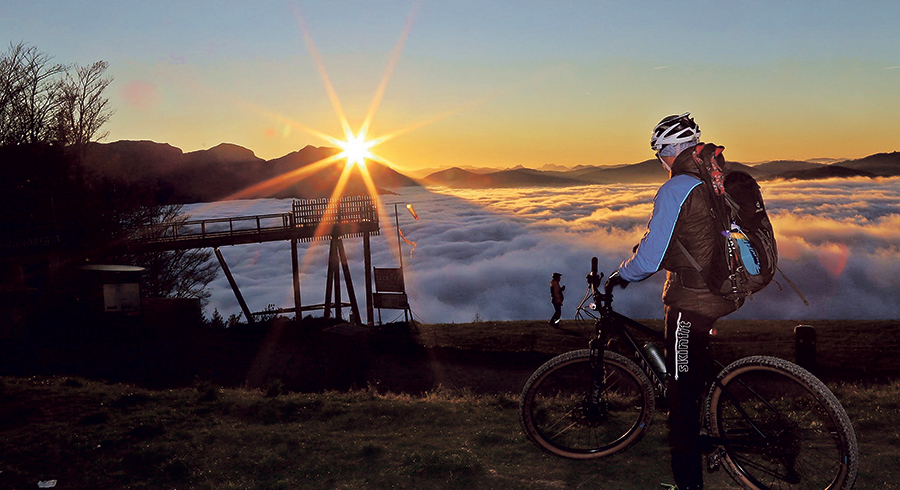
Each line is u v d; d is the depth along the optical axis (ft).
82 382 30.01
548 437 13.88
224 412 22.59
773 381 11.27
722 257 9.87
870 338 65.26
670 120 10.34
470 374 53.01
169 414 21.52
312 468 14.40
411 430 18.07
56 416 21.57
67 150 97.04
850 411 17.12
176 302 72.90
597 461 13.33
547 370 13.15
